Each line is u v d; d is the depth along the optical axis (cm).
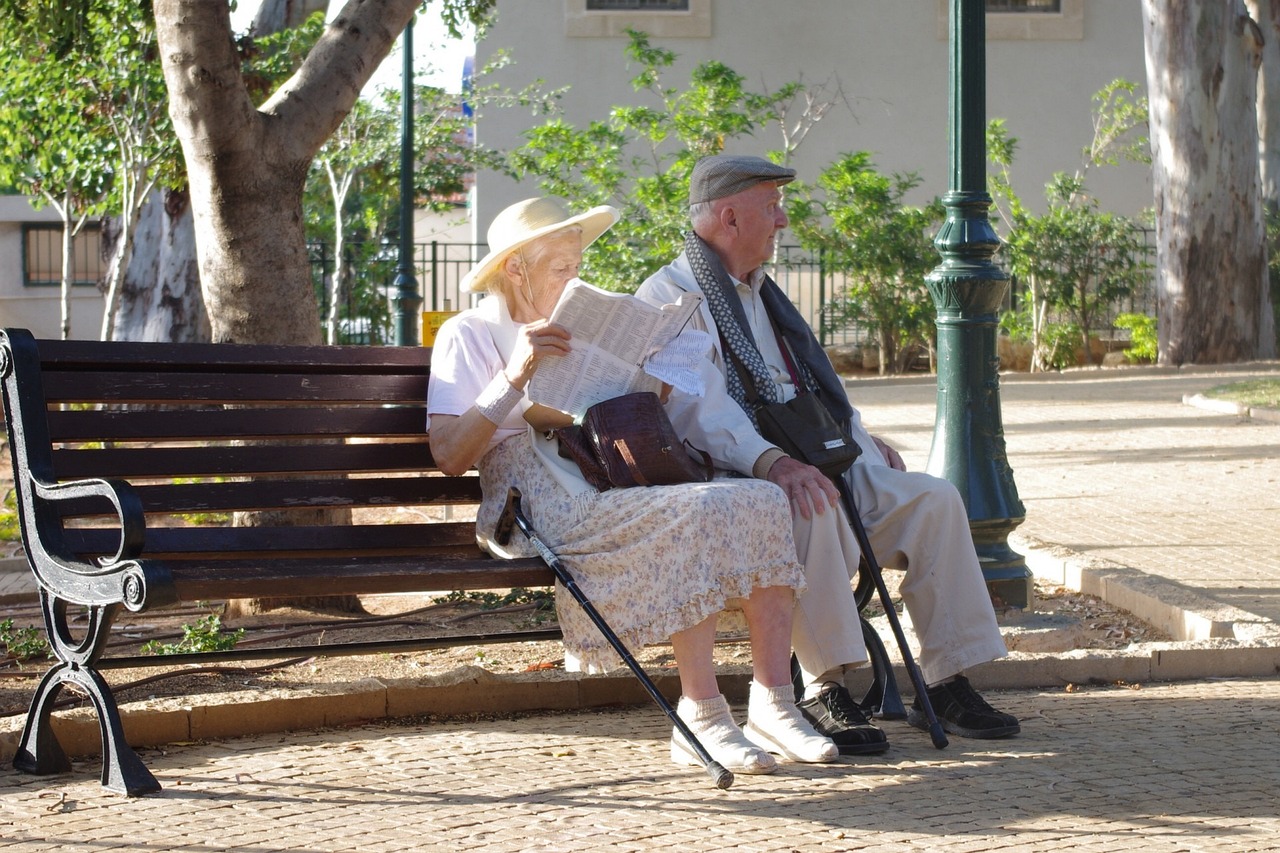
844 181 2056
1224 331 1989
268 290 543
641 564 347
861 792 333
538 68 2261
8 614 606
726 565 345
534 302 395
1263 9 2188
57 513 349
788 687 362
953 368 530
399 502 406
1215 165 1970
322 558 397
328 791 334
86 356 367
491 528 386
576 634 359
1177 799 327
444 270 2220
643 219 1791
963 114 532
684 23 2283
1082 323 2153
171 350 379
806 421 388
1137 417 1360
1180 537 736
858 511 398
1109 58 2380
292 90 550
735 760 345
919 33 2333
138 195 1212
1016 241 2133
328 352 401
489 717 412
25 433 345
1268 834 303
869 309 2108
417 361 412
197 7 514
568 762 359
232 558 382
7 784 341
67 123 1216
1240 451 1091
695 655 353
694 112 1861
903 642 379
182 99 524
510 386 365
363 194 2095
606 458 363
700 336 388
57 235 2855
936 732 372
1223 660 462
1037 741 380
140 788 330
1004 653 386
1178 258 1995
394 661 473
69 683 344
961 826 308
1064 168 2388
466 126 2164
